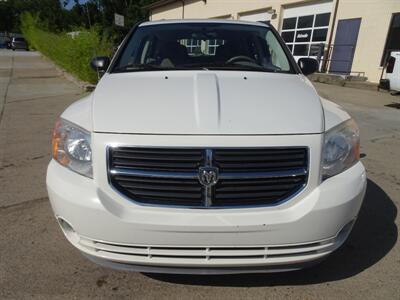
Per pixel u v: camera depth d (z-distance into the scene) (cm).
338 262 254
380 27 1275
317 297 220
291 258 195
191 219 184
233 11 2094
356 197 202
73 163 203
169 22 355
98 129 194
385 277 238
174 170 186
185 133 187
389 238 285
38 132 599
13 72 1655
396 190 377
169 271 194
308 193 193
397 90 902
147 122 192
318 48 1529
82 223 193
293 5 1666
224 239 186
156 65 304
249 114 199
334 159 203
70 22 4281
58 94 1034
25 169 425
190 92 220
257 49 324
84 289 224
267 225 185
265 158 188
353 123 231
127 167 188
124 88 235
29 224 299
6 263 247
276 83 249
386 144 561
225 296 220
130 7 4072
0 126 640
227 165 186
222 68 293
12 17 7019
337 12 1438
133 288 226
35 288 224
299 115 203
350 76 1316
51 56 2173
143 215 186
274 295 221
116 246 192
